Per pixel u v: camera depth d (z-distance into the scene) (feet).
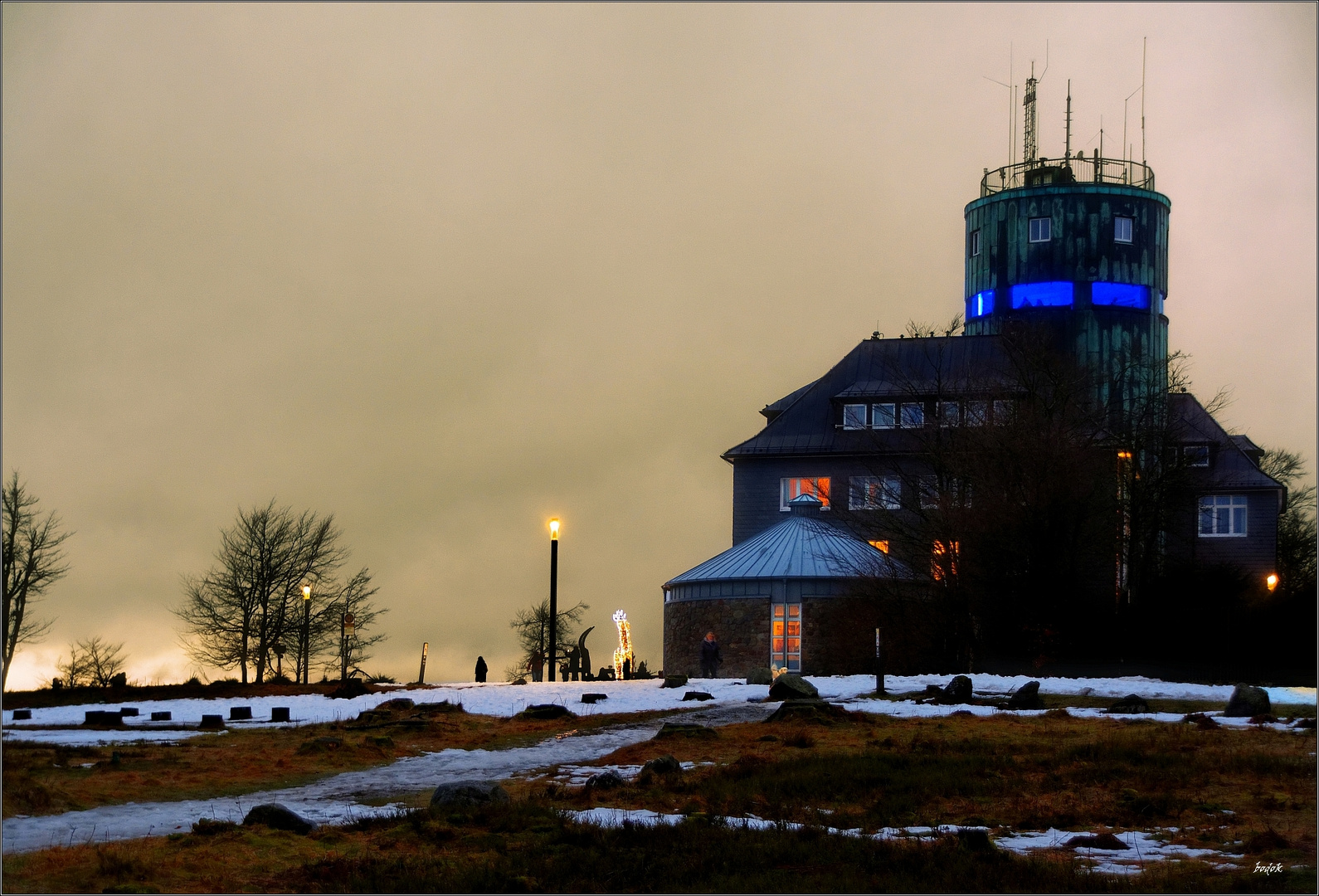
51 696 188.44
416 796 96.07
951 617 214.90
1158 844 77.77
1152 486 240.32
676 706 156.97
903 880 66.95
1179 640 221.05
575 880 67.92
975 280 344.69
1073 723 135.95
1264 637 218.18
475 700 169.37
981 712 145.59
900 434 289.74
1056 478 213.87
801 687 157.48
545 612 359.66
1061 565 213.25
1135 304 333.01
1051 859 72.38
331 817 85.71
